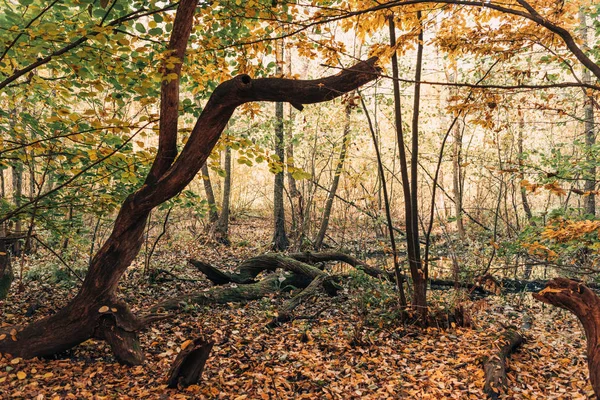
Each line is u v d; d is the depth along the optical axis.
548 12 3.62
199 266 8.23
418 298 6.81
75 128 4.81
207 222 14.43
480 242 10.48
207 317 6.88
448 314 7.01
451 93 6.44
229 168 14.85
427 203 15.02
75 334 4.96
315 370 5.13
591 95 4.06
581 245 3.71
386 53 4.20
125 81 4.84
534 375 5.23
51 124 5.30
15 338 4.94
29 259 10.21
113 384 4.57
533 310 8.16
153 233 13.81
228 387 4.60
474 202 13.30
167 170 4.83
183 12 4.50
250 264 8.80
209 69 5.66
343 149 11.33
